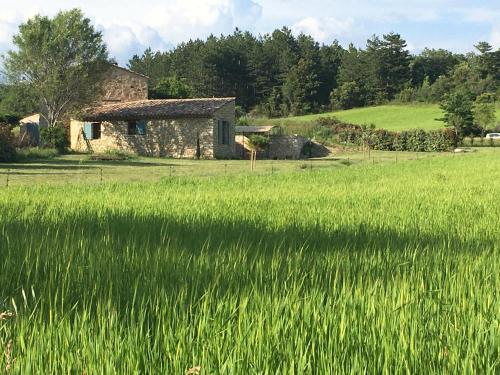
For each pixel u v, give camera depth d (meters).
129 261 5.19
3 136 29.62
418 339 3.42
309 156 48.16
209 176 21.39
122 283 4.48
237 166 30.59
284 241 6.45
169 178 19.52
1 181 18.84
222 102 43.34
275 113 129.38
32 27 41.81
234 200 11.59
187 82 130.88
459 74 128.38
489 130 84.56
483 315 3.86
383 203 11.41
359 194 13.49
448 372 3.02
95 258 5.27
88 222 7.93
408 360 3.11
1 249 5.69
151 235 6.83
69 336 3.24
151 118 42.44
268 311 3.69
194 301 3.96
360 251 6.17
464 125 79.00
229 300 3.95
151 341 3.31
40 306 3.89
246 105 138.12
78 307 3.91
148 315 3.67
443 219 8.92
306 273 4.77
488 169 24.77
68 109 43.94
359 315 3.77
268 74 137.00
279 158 45.31
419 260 5.68
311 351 3.14
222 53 137.50
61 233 6.82
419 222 8.58
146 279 4.56
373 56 134.88
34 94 43.16
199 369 2.75
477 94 115.69
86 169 25.80
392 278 4.73
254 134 49.03
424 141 58.69
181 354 3.04
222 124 42.91
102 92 44.88
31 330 3.39
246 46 145.75
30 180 19.53
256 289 4.19
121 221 8.03
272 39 154.50
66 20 42.50
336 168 27.55
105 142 43.84
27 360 2.92
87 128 44.34
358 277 4.72
